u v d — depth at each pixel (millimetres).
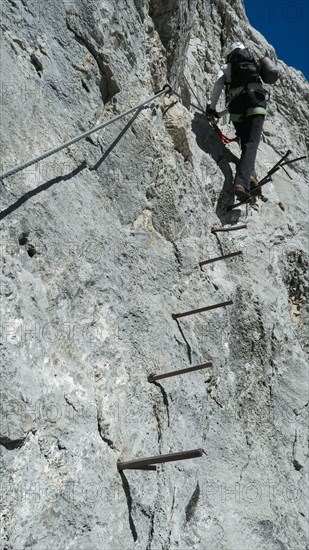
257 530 4535
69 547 3139
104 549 3311
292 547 4762
